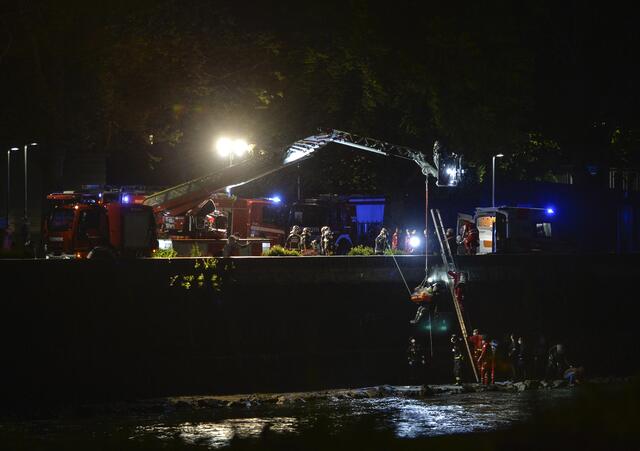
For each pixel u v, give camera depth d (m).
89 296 49.22
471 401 44.41
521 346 57.31
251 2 86.00
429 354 55.81
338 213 87.94
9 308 47.41
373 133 93.12
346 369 53.50
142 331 50.38
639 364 63.03
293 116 87.19
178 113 78.94
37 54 70.44
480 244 77.69
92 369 48.47
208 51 79.69
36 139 73.38
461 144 88.25
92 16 73.00
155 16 76.81
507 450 12.69
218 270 52.59
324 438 15.71
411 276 58.47
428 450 13.88
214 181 64.69
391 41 87.25
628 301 67.00
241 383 50.62
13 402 46.19
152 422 38.69
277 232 77.00
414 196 101.25
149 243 56.81
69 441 21.27
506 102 89.12
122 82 75.50
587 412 12.41
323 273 55.75
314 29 87.94
